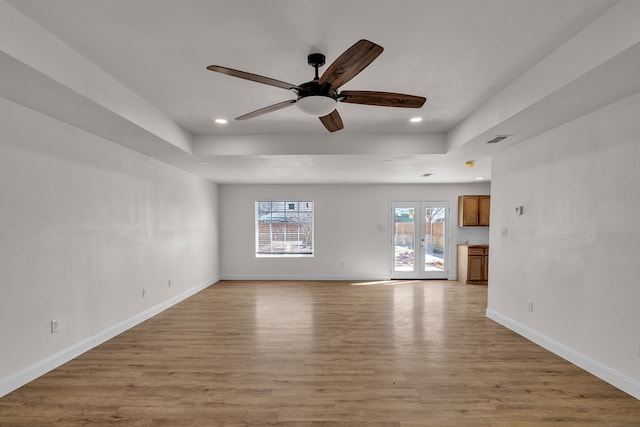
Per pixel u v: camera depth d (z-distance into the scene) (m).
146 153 4.13
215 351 3.21
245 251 7.33
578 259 2.85
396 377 2.67
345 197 7.34
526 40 2.09
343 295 5.74
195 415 2.15
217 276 7.16
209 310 4.75
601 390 2.45
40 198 2.68
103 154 3.45
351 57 1.69
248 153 4.23
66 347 2.95
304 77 2.60
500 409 2.22
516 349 3.25
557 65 2.19
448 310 4.73
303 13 1.81
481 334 3.69
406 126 3.92
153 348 3.29
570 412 2.18
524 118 2.80
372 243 7.34
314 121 3.72
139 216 4.14
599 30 1.84
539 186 3.34
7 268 2.41
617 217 2.47
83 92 2.28
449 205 7.29
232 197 7.32
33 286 2.62
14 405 2.26
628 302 2.39
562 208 3.03
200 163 4.81
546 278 3.25
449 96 3.01
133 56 2.28
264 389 2.48
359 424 2.07
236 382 2.59
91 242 3.27
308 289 6.27
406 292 5.98
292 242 7.45
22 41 1.80
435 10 1.78
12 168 2.45
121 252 3.77
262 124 3.85
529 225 3.50
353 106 3.23
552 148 3.15
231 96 2.99
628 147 2.38
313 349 3.27
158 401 2.32
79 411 2.19
